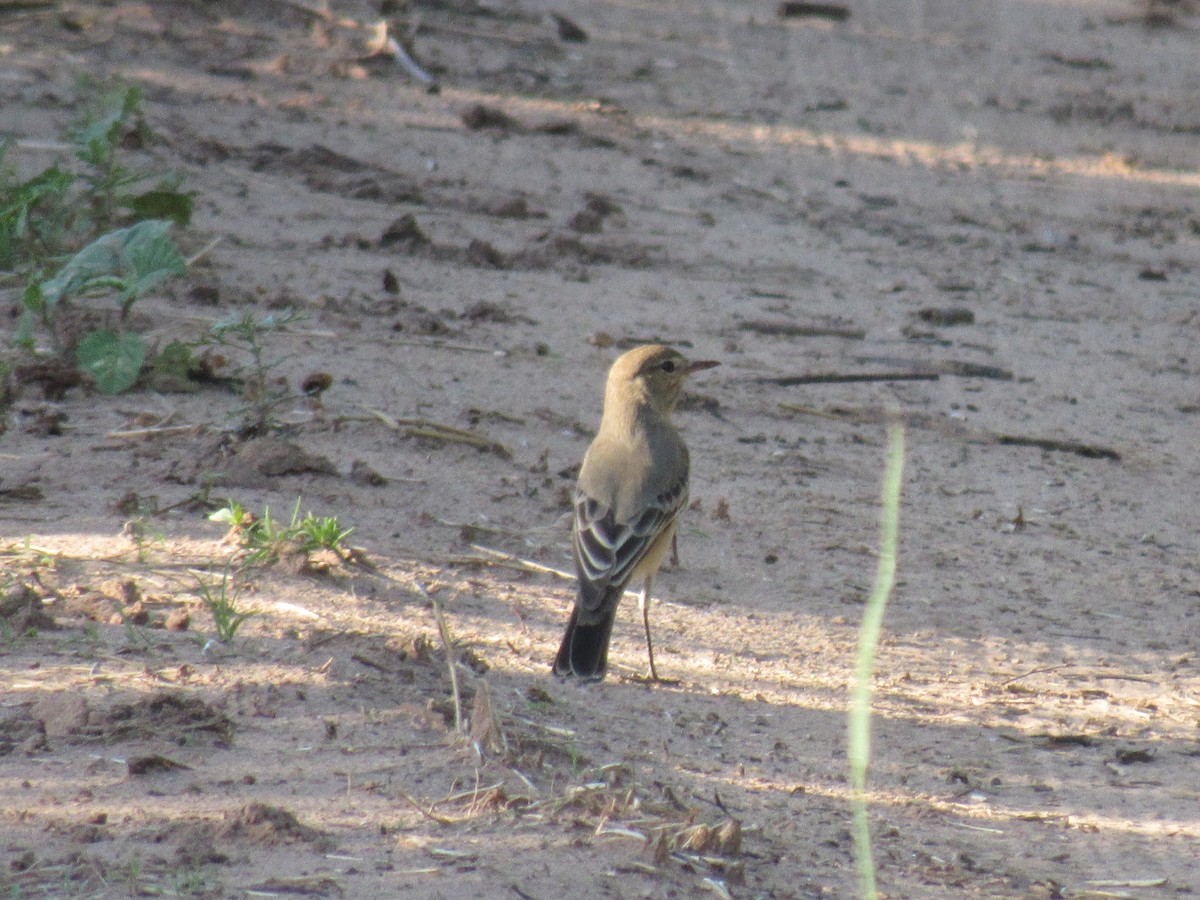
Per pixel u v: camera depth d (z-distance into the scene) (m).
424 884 6.79
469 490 12.70
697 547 12.52
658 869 7.23
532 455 13.66
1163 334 19.86
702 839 7.54
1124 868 8.08
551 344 16.64
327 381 14.06
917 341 18.52
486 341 16.41
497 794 7.71
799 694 10.15
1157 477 15.30
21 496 11.38
